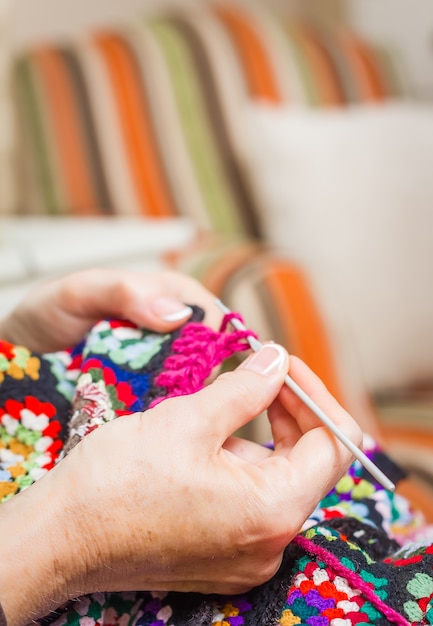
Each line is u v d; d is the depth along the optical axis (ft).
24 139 3.99
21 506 1.14
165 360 1.47
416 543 1.45
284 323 2.96
